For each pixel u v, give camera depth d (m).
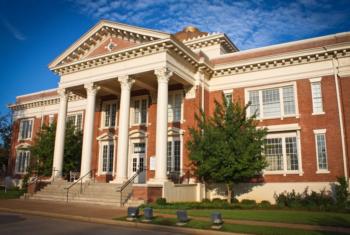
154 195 21.75
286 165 25.11
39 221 15.33
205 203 22.42
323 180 23.53
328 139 23.95
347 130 23.52
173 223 13.85
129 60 26.34
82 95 33.16
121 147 24.81
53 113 41.78
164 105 23.88
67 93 30.17
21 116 44.72
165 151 23.34
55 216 16.89
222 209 20.05
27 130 43.78
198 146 23.14
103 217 15.80
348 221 14.56
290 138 25.47
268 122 26.31
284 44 26.73
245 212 17.86
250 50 28.20
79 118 38.41
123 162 24.56
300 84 25.73
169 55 25.02
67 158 32.66
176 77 25.94
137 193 21.69
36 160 35.34
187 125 27.34
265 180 25.41
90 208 19.56
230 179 22.70
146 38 25.64
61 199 24.11
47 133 34.16
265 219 15.05
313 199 21.92
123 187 21.69
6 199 25.61
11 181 42.59
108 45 28.28
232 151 22.27
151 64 24.95
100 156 31.72
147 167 28.48
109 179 30.50
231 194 25.27
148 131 29.45
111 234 11.95
